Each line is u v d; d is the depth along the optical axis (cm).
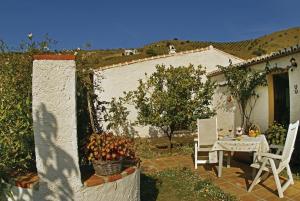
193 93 1222
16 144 468
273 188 682
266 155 655
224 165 899
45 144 400
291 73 953
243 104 1214
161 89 1222
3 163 448
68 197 407
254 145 737
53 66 401
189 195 654
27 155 469
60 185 404
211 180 755
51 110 400
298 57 923
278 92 1064
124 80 1538
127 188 475
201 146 901
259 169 666
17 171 459
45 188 400
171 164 948
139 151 1167
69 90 409
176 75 1198
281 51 940
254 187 696
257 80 1120
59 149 404
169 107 1149
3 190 427
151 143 1353
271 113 1070
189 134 1567
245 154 925
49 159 401
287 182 658
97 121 589
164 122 1155
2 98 501
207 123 905
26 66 529
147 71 1573
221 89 1426
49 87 399
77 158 413
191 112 1176
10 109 491
